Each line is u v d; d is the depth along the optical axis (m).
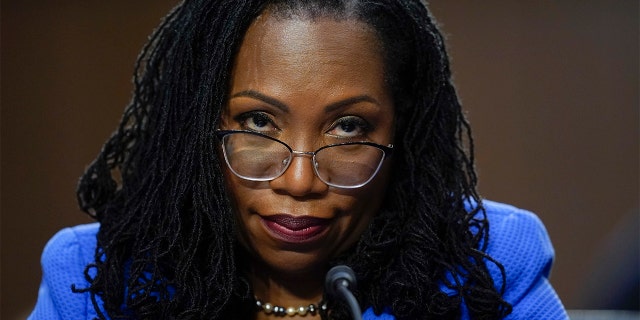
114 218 3.54
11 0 8.19
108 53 8.29
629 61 8.77
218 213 3.21
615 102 8.84
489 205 3.80
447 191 3.48
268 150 3.12
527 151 8.85
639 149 8.87
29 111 8.33
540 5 8.68
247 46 3.09
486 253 3.56
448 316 3.44
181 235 3.25
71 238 3.74
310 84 3.04
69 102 8.34
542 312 3.53
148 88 3.62
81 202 3.74
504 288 3.46
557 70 8.77
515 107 8.79
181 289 3.24
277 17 3.07
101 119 8.37
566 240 9.02
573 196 8.94
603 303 4.52
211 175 3.18
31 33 8.23
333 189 3.19
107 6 8.25
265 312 3.59
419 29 3.31
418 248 3.37
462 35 8.67
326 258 3.38
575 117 8.84
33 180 8.41
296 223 3.19
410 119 3.43
